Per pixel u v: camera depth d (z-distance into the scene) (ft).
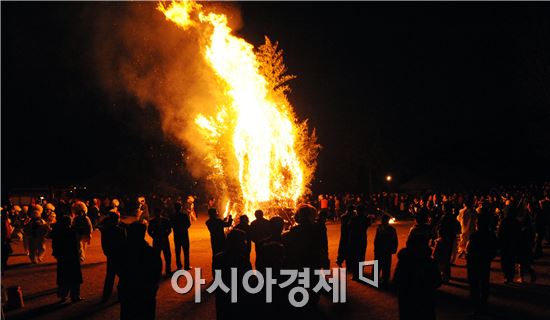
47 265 53.11
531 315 29.89
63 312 32.27
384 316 29.86
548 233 65.72
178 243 46.70
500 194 109.19
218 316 21.88
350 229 41.39
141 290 23.79
